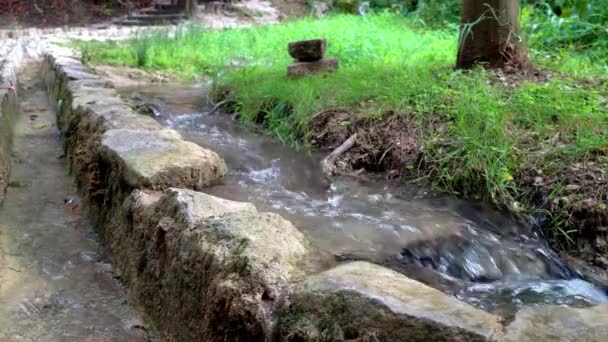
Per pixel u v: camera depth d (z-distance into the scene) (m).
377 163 4.54
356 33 10.71
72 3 17.53
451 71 6.13
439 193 4.04
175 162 3.46
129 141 3.74
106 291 3.18
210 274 2.32
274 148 5.09
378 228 3.39
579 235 3.46
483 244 3.33
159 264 2.77
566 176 3.75
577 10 9.27
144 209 3.04
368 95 5.42
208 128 5.81
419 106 4.87
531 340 1.72
